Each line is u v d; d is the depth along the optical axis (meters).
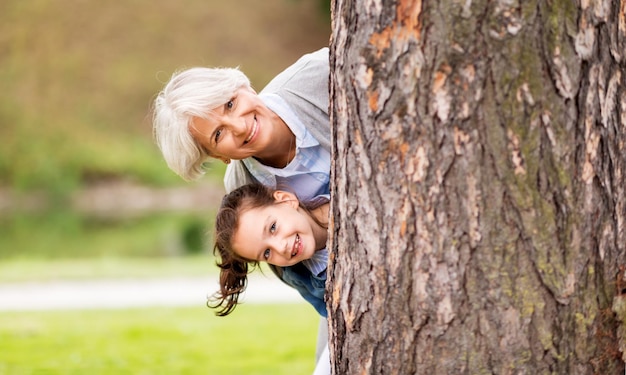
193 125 2.95
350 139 2.40
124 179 22.38
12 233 16.56
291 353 6.14
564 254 2.26
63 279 9.79
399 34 2.29
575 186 2.26
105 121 24.42
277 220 3.09
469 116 2.24
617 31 2.30
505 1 2.21
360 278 2.41
